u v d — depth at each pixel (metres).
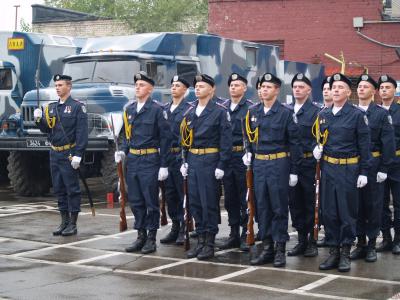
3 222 10.49
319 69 17.02
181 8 30.80
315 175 8.26
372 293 6.68
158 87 12.45
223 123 8.12
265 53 14.70
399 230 8.54
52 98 12.45
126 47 12.67
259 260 7.88
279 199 7.82
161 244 8.99
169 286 6.95
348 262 7.63
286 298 6.52
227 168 8.70
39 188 13.58
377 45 19.66
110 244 8.94
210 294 6.66
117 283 7.07
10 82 14.39
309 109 8.45
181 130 8.30
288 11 20.28
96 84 12.40
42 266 7.79
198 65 13.06
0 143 12.55
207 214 8.16
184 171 8.31
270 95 7.87
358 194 7.89
